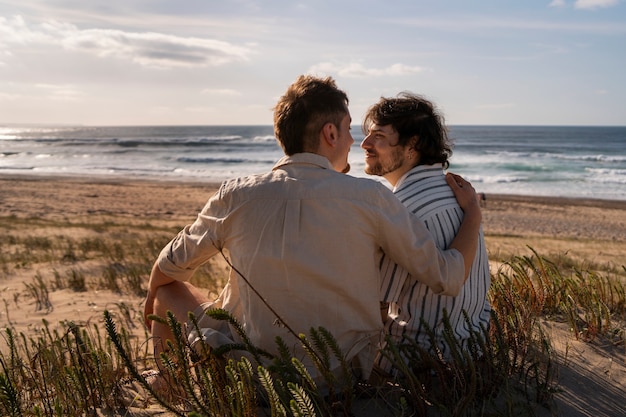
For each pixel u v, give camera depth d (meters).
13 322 4.87
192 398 2.11
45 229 15.95
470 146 95.50
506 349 2.51
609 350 3.08
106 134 180.25
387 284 2.45
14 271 8.05
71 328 2.75
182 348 2.26
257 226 2.24
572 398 2.53
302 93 2.28
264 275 2.24
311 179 2.24
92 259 9.31
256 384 2.32
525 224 26.47
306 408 1.81
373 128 2.65
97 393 2.58
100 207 29.62
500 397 2.44
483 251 2.72
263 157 71.50
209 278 6.74
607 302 3.89
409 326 2.52
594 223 27.05
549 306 3.73
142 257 9.36
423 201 2.50
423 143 2.58
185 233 2.51
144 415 2.40
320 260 2.20
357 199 2.21
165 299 2.64
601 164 61.06
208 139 120.12
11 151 86.12
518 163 61.75
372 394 2.42
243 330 2.34
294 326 2.26
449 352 2.51
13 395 2.14
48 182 43.75
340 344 2.30
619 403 2.50
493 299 3.54
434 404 2.25
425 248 2.28
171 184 43.88
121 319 4.79
